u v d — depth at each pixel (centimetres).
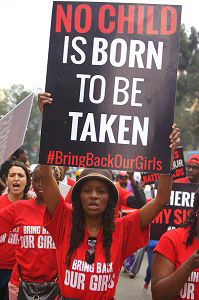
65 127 316
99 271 305
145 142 313
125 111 315
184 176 745
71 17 321
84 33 320
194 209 297
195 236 296
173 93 314
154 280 297
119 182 1088
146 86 315
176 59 316
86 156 314
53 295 413
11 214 436
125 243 319
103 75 317
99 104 316
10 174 526
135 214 320
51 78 318
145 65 317
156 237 563
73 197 315
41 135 315
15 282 438
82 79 317
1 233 437
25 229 425
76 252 309
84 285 304
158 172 311
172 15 318
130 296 771
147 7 319
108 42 319
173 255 298
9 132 348
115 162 313
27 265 420
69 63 318
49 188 320
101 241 311
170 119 313
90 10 321
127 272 952
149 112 314
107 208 315
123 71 317
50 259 419
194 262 274
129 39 318
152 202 319
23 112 326
